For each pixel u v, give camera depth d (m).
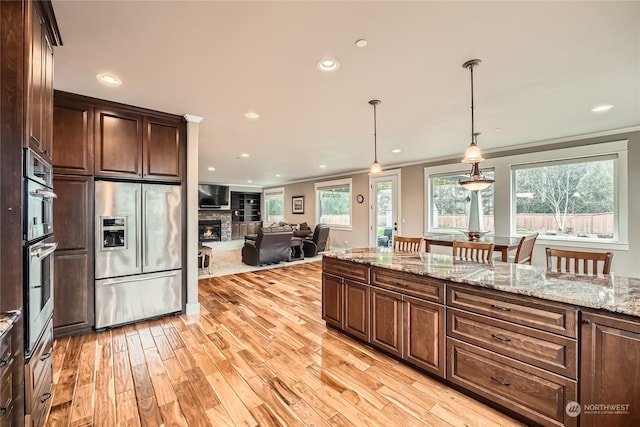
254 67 2.22
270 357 2.42
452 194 5.82
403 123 3.62
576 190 4.32
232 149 5.13
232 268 6.12
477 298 1.84
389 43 1.91
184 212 3.42
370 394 1.94
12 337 1.23
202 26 1.71
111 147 2.95
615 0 1.50
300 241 7.07
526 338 1.64
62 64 2.15
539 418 1.59
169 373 2.18
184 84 2.51
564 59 2.11
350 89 2.62
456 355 1.94
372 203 7.38
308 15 1.62
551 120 3.50
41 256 1.42
